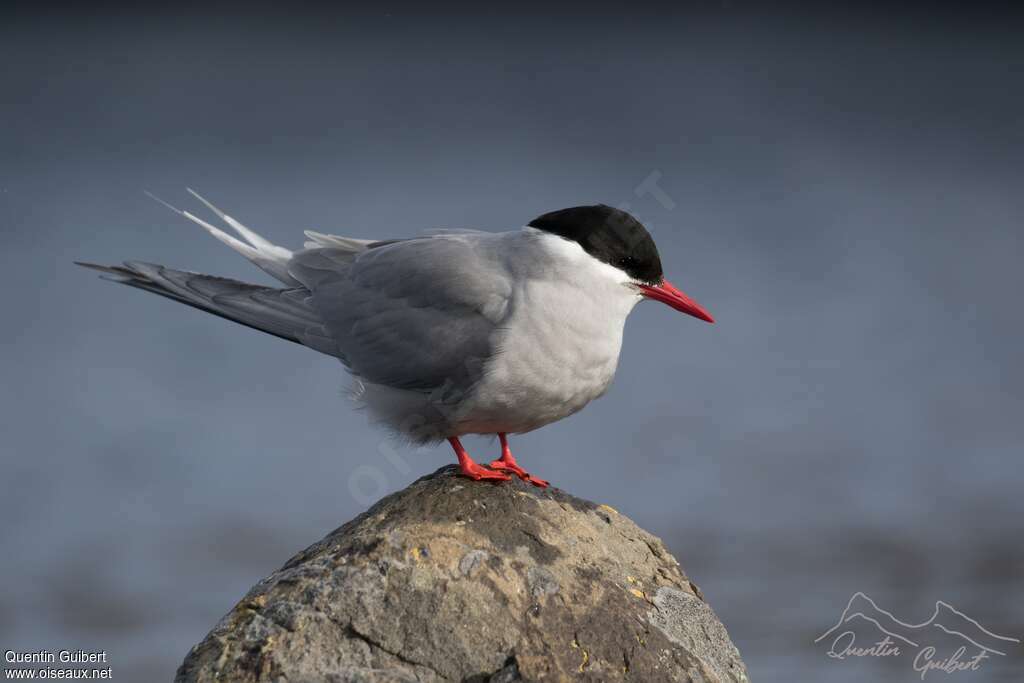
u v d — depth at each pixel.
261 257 8.56
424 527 6.66
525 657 6.24
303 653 6.20
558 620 6.38
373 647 6.24
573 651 6.30
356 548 6.55
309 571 6.52
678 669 6.38
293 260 8.40
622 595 6.57
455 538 6.61
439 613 6.30
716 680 6.43
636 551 6.94
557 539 6.74
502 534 6.69
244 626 6.36
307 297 8.22
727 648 6.70
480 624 6.29
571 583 6.54
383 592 6.35
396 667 6.18
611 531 6.99
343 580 6.39
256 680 6.12
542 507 6.92
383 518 6.78
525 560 6.58
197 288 8.19
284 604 6.37
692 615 6.71
